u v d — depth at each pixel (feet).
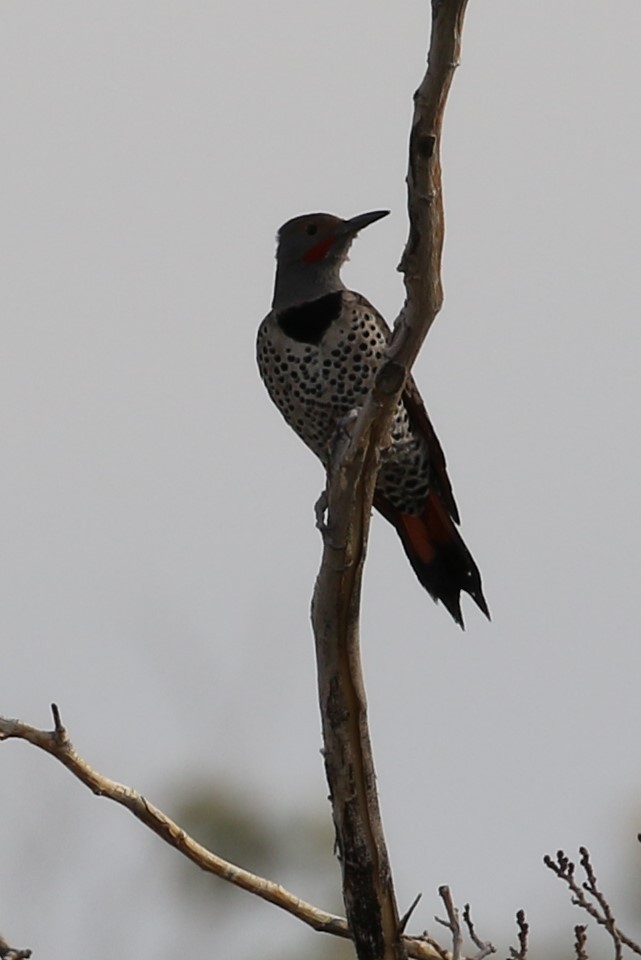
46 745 31.04
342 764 32.40
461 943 29.68
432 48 27.78
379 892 32.37
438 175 28.84
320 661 32.42
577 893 30.32
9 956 29.86
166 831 32.24
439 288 29.91
